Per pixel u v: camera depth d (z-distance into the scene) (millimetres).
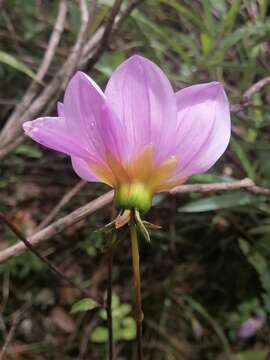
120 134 127
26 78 363
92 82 122
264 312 316
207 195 294
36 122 127
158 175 131
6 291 316
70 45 335
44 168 371
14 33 334
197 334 314
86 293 167
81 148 130
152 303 323
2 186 355
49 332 314
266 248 304
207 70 288
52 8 373
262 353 307
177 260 336
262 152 309
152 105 127
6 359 300
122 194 131
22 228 337
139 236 337
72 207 346
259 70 274
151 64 125
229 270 330
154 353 309
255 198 265
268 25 269
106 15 254
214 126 131
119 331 305
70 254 339
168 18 355
